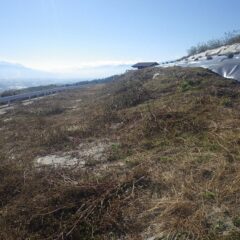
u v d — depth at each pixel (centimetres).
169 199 491
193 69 1475
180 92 1162
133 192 527
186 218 438
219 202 467
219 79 1235
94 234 440
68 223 457
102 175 606
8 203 541
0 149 887
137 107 1109
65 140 904
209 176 550
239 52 1689
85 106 1525
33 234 443
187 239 400
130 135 827
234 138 677
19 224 465
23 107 1723
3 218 484
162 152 684
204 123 791
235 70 1364
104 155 734
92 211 479
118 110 1173
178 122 819
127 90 1529
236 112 839
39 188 573
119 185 543
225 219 430
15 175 641
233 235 391
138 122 911
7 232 447
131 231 437
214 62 1586
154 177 568
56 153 807
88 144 846
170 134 770
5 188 584
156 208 476
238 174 529
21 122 1241
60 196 520
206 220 431
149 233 430
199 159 611
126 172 602
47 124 1156
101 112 1153
